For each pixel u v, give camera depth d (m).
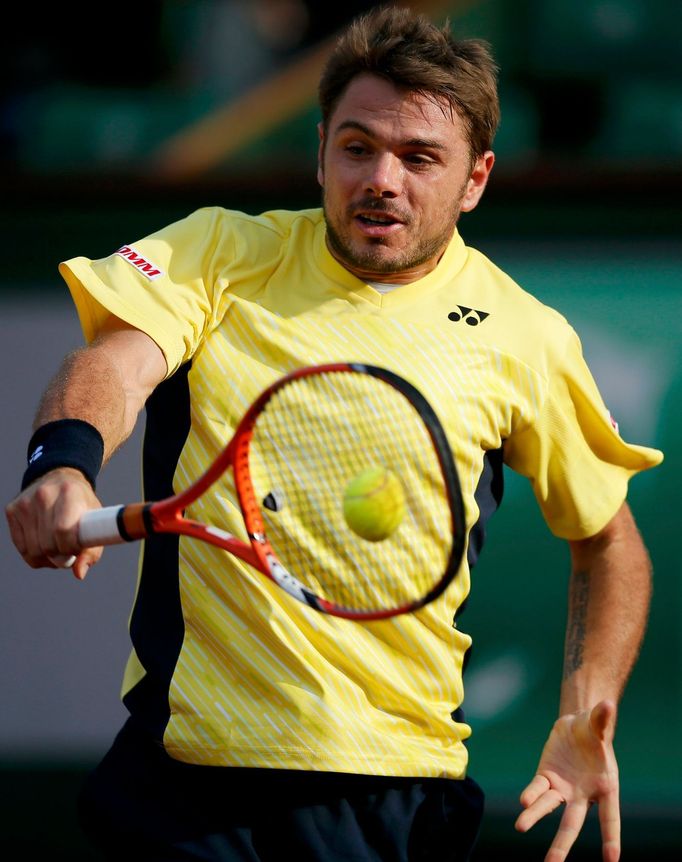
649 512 18.00
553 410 10.97
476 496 10.69
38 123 20.92
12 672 18.45
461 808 10.70
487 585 18.16
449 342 10.52
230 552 8.92
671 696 17.89
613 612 11.79
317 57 20.95
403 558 9.95
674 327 18.36
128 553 18.42
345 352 10.30
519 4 20.83
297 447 9.97
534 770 17.98
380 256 10.41
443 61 10.48
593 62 20.67
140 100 21.08
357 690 9.88
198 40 21.14
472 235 18.88
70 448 8.95
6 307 18.91
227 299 10.46
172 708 9.88
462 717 10.67
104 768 10.50
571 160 20.17
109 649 18.39
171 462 10.29
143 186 19.42
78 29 21.16
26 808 18.48
